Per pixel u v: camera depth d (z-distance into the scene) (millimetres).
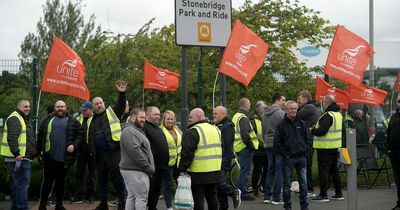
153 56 22406
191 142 9562
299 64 22828
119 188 11484
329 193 15148
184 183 9617
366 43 14781
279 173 11805
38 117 14625
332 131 13258
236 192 11062
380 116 23516
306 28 23984
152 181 11070
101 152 11547
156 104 21047
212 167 9680
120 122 12125
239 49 12719
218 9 12781
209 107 20812
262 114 14188
